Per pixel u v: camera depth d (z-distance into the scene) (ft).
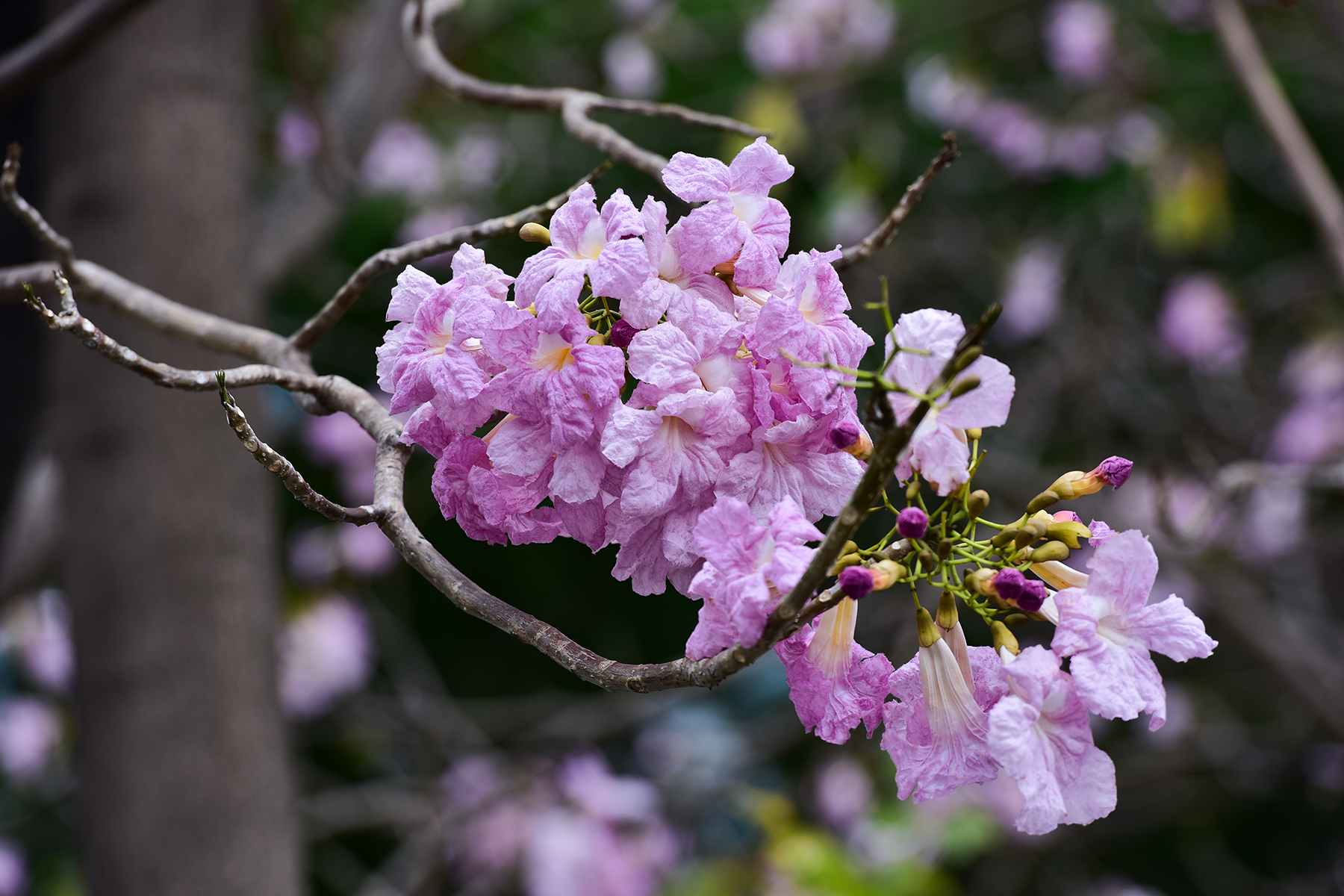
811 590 6.75
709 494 6.98
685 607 21.80
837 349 7.00
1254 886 25.62
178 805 10.60
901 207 7.64
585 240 7.04
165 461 10.75
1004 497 20.71
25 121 12.32
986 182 22.52
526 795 19.58
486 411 7.03
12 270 8.01
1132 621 6.89
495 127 20.34
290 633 19.56
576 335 6.94
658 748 21.86
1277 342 24.30
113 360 7.16
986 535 19.88
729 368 6.97
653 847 19.31
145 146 10.93
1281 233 23.20
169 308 7.94
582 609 21.80
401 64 13.43
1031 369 23.61
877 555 7.00
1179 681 23.52
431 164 19.63
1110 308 22.82
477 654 23.25
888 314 6.89
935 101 21.39
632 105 8.06
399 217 19.58
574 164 19.77
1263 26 20.24
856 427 6.98
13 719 20.12
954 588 6.97
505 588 21.42
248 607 11.07
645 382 6.94
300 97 11.82
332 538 20.11
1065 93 21.99
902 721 7.00
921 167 21.89
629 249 6.94
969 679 6.97
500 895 20.47
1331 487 11.12
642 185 19.72
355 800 20.45
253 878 10.76
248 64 11.91
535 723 22.81
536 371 6.98
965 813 17.79
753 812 17.42
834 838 20.47
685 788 20.93
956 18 20.97
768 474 6.98
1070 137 21.45
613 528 7.03
